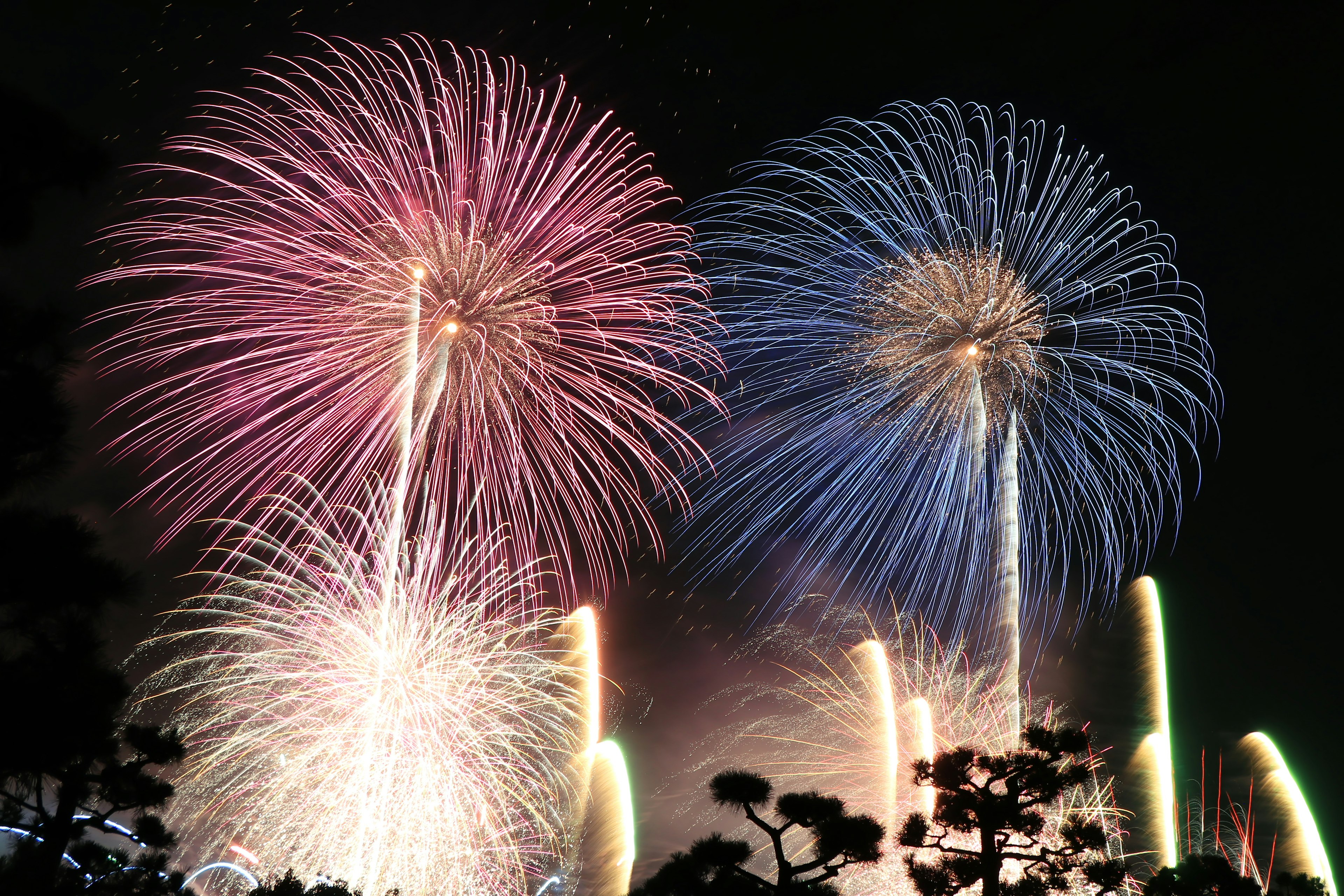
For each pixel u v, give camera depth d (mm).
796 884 12836
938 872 13531
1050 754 13688
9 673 9062
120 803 14344
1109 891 13750
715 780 13398
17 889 10781
